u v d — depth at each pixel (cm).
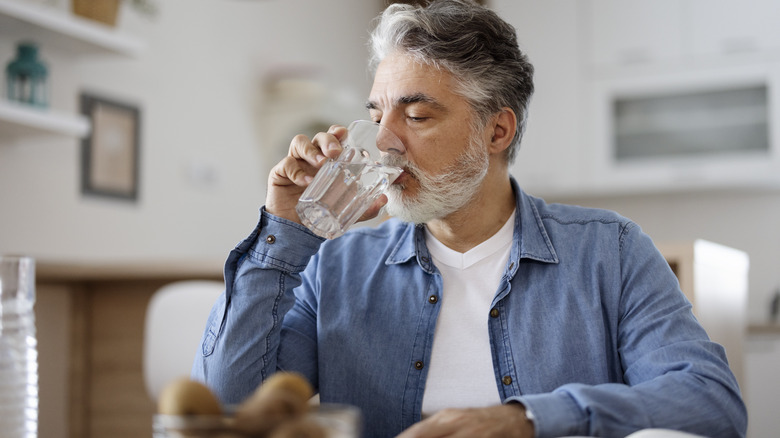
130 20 340
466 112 126
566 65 444
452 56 125
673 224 450
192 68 379
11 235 288
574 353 121
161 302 216
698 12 421
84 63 318
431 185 124
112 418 268
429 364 125
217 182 391
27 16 262
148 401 265
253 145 419
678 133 423
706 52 419
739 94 412
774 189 429
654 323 118
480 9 130
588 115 439
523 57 135
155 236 353
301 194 121
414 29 125
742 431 105
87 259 318
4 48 280
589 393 95
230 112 402
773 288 429
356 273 134
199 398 63
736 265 197
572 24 444
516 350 122
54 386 263
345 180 112
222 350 118
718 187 423
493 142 132
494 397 121
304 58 461
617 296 123
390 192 124
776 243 432
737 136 412
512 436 90
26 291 83
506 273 126
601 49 438
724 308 185
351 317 129
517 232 129
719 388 105
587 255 127
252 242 121
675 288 123
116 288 270
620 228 129
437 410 122
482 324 126
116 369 268
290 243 119
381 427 125
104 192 328
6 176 287
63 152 309
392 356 126
